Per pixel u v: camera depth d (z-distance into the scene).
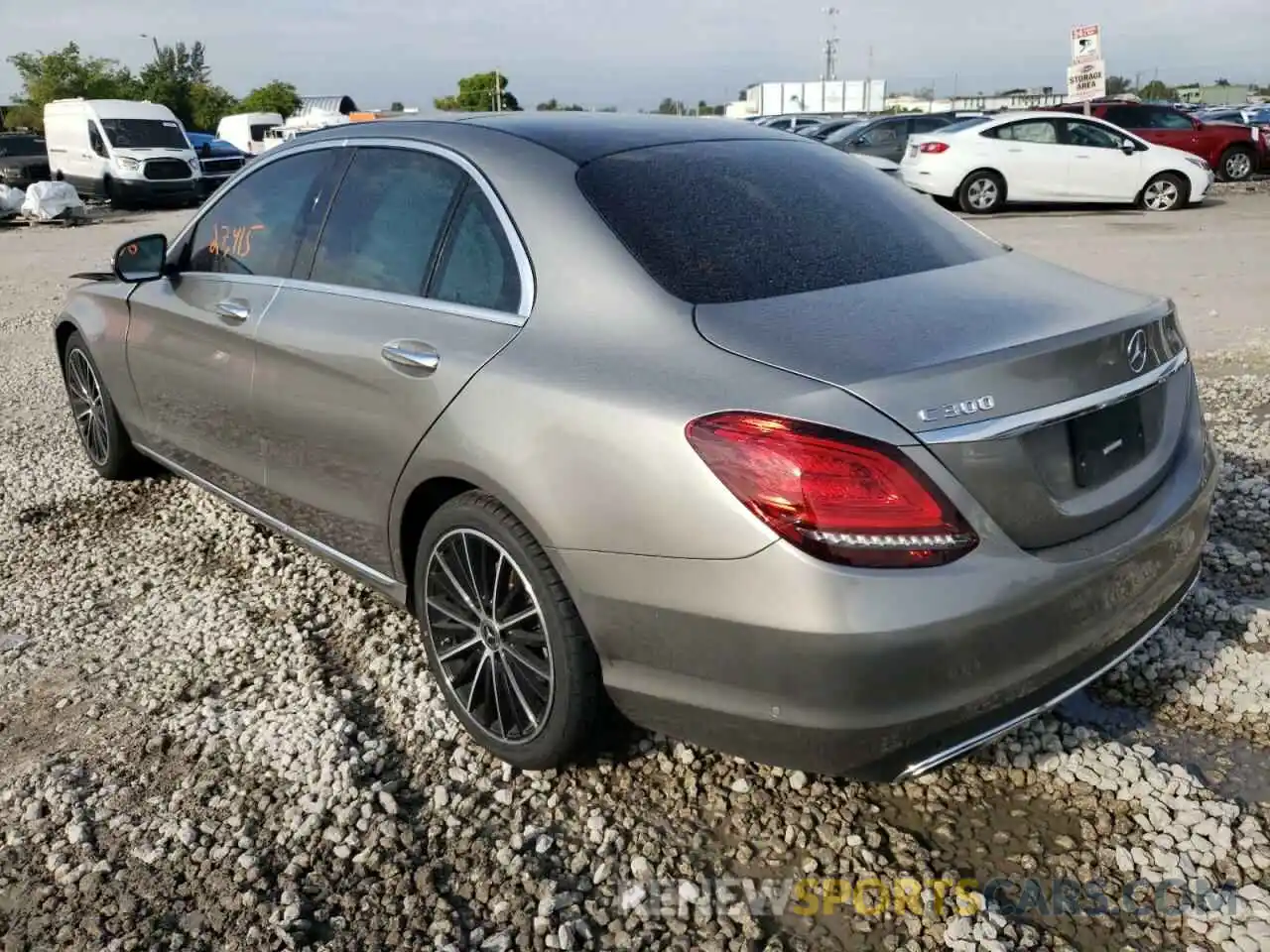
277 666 3.54
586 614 2.55
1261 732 3.03
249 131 36.34
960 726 2.33
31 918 2.49
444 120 3.41
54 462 5.64
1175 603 2.85
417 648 3.61
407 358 2.97
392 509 3.12
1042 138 16.64
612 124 3.36
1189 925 2.37
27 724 3.27
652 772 2.94
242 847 2.69
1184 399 2.92
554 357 2.64
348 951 2.39
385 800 2.83
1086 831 2.66
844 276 2.78
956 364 2.29
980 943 2.33
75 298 5.04
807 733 2.29
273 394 3.55
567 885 2.57
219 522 4.73
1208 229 13.98
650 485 2.37
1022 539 2.35
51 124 25.38
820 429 2.20
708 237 2.82
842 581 2.18
